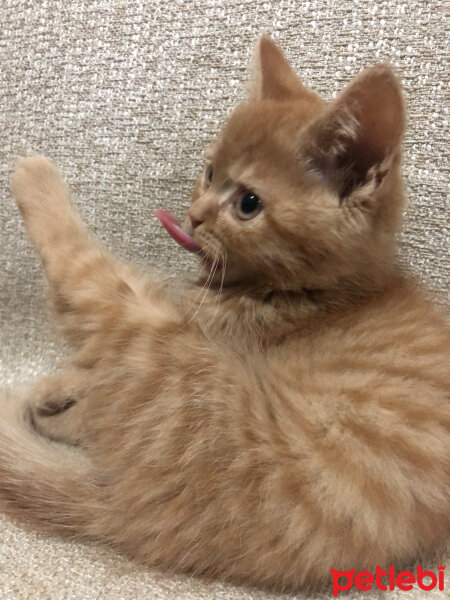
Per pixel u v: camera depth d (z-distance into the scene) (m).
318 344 0.18
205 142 0.28
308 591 0.16
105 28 0.28
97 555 0.17
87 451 0.20
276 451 0.16
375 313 0.19
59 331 0.21
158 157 0.28
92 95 0.29
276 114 0.19
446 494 0.16
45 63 0.29
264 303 0.20
